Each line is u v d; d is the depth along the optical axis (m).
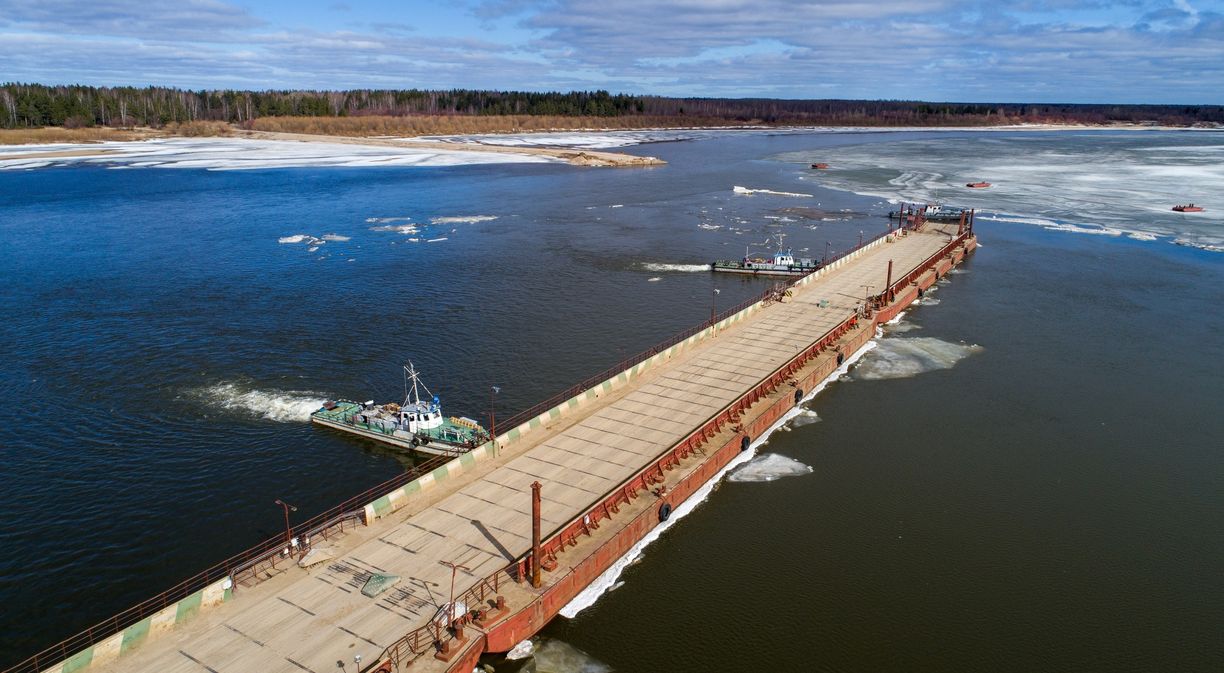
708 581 53.31
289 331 104.75
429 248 159.38
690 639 47.81
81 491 64.94
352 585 47.03
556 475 60.22
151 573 54.81
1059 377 90.06
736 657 46.41
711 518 61.12
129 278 133.75
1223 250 154.12
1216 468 69.81
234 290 125.75
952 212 192.25
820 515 61.72
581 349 98.38
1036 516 62.09
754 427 72.31
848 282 121.31
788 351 88.94
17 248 158.00
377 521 53.94
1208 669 46.31
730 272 138.88
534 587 47.47
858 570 54.88
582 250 157.88
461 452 69.19
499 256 151.88
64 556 56.59
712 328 95.00
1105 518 61.91
